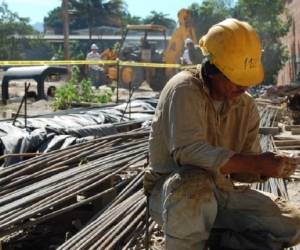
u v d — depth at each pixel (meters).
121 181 7.27
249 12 34.16
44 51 60.28
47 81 28.00
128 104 13.52
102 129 10.80
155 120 4.12
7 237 6.51
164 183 4.04
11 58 54.78
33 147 9.49
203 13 39.41
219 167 3.85
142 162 7.93
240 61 3.92
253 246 4.12
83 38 73.88
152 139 4.14
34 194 6.47
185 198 3.86
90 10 73.81
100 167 7.43
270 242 4.11
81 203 6.38
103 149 8.63
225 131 4.20
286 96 15.75
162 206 4.07
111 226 5.70
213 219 3.96
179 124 3.91
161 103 4.09
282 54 32.59
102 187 7.02
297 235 4.18
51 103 19.09
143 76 27.81
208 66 4.01
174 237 3.96
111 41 70.88
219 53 3.93
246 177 4.43
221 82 3.99
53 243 6.42
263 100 18.45
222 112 4.13
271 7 33.56
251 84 3.98
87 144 8.87
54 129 10.30
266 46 32.47
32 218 6.34
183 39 26.59
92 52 28.53
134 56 27.83
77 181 6.86
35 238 6.51
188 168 3.95
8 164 8.77
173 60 26.83
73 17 74.44
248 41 3.95
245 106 4.25
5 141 9.40
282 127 13.72
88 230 5.57
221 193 4.20
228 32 3.96
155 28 28.98
